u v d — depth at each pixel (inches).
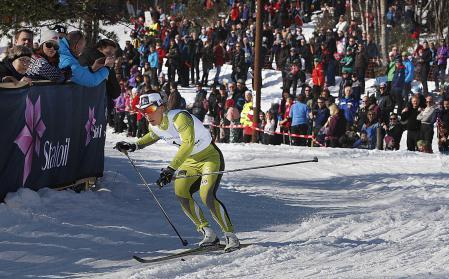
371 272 445.7
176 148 1261.1
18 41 612.1
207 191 502.0
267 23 2231.8
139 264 472.1
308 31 2475.4
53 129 627.5
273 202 758.5
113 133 1688.0
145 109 498.6
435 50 2014.0
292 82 1824.6
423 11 2655.0
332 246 532.4
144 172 866.1
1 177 565.3
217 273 444.1
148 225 591.8
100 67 677.3
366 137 1396.4
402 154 1267.2
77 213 593.3
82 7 820.0
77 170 674.8
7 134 566.3
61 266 458.0
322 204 769.6
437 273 432.5
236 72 1918.1
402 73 1663.4
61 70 631.8
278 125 1482.5
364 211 720.3
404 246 536.7
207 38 2086.6
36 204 582.2
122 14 887.7
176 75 2076.8
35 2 774.5
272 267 463.8
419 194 842.2
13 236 508.7
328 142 1389.0
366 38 2204.7
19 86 571.5
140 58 1959.9
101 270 453.1
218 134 1537.9
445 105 1418.6
